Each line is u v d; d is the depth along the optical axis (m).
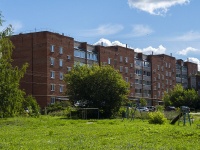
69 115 51.72
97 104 52.56
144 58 115.75
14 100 36.53
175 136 18.30
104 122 34.72
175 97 86.94
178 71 133.88
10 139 17.72
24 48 78.31
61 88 79.69
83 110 49.50
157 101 117.81
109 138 17.36
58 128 25.92
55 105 69.56
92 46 93.81
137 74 109.81
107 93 52.25
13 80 36.72
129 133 20.14
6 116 38.59
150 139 16.75
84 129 24.06
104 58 95.44
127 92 53.88
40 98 75.94
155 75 118.06
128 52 105.94
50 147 13.84
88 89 52.38
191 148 13.61
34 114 47.88
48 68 76.75
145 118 45.34
